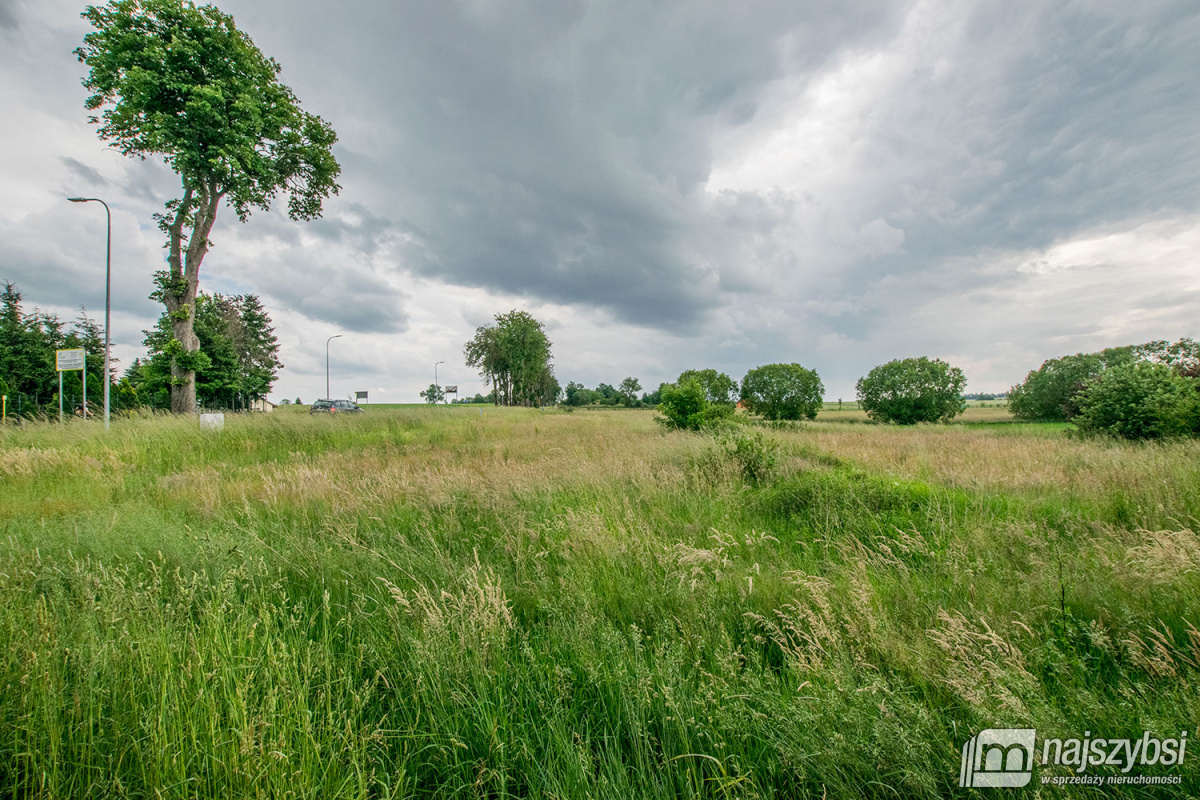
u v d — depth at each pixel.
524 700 2.15
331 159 24.00
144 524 4.77
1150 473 5.75
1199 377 12.19
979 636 2.22
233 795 1.62
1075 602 2.76
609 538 4.19
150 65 18.08
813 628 2.47
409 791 1.82
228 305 44.84
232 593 2.98
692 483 6.81
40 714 1.89
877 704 1.87
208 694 1.92
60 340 35.75
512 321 60.22
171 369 19.25
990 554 3.60
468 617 2.64
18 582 3.25
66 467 8.62
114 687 2.05
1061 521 4.54
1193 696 1.87
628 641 2.57
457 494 6.02
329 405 37.06
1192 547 3.11
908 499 5.27
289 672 2.11
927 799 1.59
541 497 5.98
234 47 19.19
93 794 1.68
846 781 1.66
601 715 2.11
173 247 19.47
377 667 2.42
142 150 19.88
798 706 1.92
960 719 1.91
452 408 39.28
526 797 1.73
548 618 2.92
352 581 3.51
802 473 6.89
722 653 2.38
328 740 1.82
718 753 1.81
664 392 17.56
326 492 6.44
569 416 33.03
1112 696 2.06
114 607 2.72
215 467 9.54
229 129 18.80
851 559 3.69
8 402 28.20
